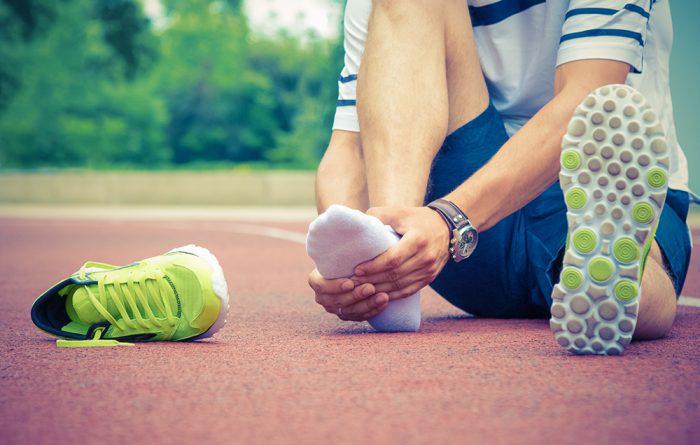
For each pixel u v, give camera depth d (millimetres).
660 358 1716
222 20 35781
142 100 29484
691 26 8539
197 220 12133
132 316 2035
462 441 1129
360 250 1872
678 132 8617
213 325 1983
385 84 2029
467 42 2205
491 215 1972
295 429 1198
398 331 2127
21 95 24906
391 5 2092
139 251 6773
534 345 1895
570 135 1646
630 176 1619
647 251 1665
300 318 2648
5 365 1730
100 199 17500
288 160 33469
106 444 1141
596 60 1960
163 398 1402
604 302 1659
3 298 3480
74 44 25031
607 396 1381
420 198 2008
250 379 1546
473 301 2432
